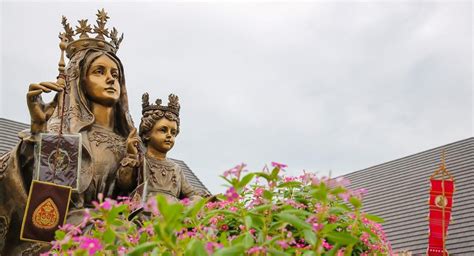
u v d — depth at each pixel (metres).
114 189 6.93
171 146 7.51
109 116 7.28
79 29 7.38
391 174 26.73
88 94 7.16
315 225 2.96
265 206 3.08
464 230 20.41
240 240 3.02
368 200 25.19
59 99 6.28
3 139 16.89
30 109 6.06
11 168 6.20
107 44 7.43
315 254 2.94
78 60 7.14
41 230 5.48
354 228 3.51
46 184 5.57
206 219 3.37
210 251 2.74
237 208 3.50
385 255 4.54
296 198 3.97
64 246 3.29
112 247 3.27
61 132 6.20
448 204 8.39
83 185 6.44
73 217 6.09
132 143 6.93
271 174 3.23
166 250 3.03
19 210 6.25
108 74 7.24
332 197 3.46
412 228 21.72
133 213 4.61
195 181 21.31
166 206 2.70
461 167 23.98
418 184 24.48
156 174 7.27
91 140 6.87
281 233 3.18
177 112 7.71
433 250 8.25
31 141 6.16
